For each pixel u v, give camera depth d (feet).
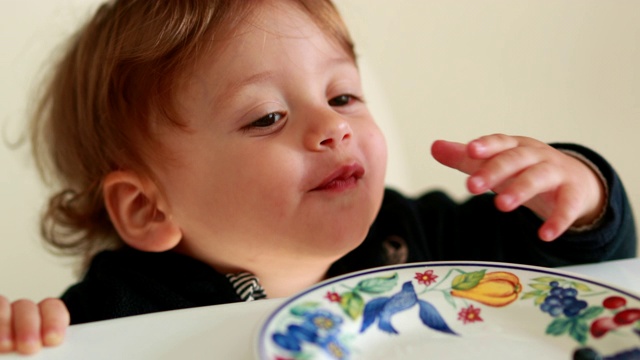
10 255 3.45
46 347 1.31
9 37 3.40
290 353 1.06
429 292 1.32
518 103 3.73
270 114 2.12
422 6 3.88
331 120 2.05
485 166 1.78
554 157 1.91
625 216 2.25
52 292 3.44
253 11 2.17
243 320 1.37
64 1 3.42
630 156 3.43
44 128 3.16
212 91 2.16
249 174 2.13
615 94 3.47
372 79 3.93
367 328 1.22
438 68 3.92
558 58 3.61
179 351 1.26
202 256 2.45
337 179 2.11
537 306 1.27
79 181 2.85
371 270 1.39
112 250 2.57
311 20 2.23
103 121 2.46
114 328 1.37
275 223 2.15
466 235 3.01
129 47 2.37
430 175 4.09
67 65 2.85
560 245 2.27
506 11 3.71
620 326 1.17
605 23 3.46
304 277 2.49
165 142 2.28
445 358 1.17
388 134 4.01
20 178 3.42
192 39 2.19
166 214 2.40
